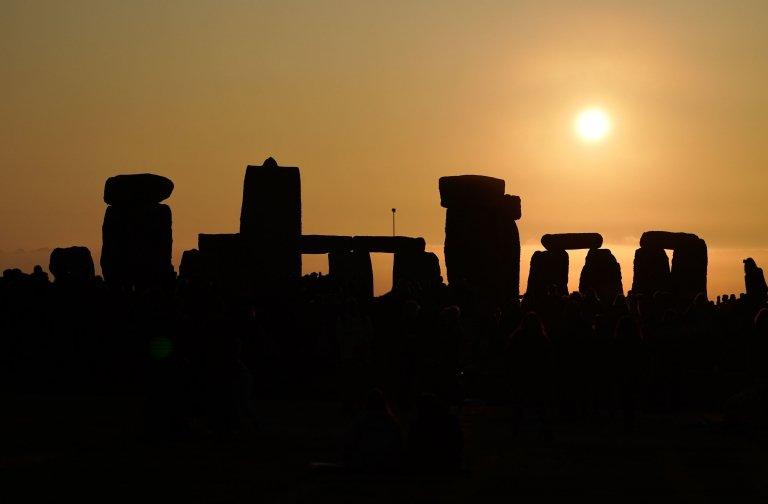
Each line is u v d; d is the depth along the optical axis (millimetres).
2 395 37125
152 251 52406
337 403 36844
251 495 19641
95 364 40125
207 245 54188
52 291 41562
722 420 31328
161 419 27016
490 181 55469
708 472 22734
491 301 54375
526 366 27859
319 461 23609
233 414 28203
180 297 29828
